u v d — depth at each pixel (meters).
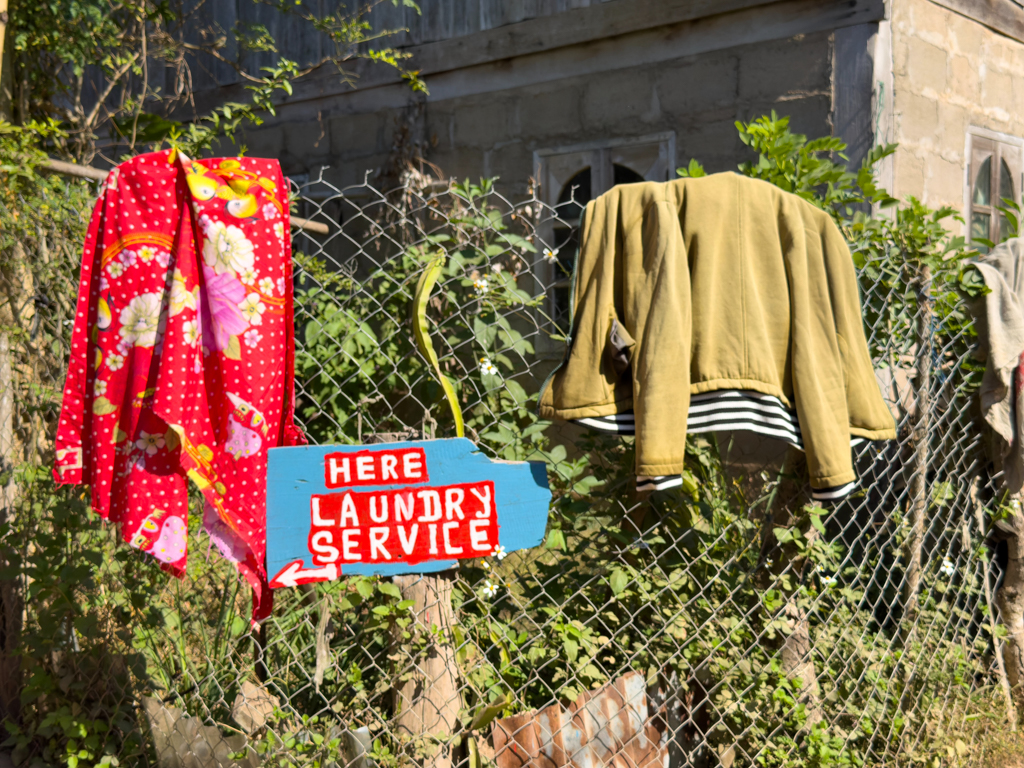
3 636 3.11
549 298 5.91
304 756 2.55
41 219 2.88
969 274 3.52
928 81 5.15
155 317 2.31
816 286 2.46
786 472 3.00
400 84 6.65
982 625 3.69
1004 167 6.03
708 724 2.90
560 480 2.93
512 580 3.11
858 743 3.04
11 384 3.04
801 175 3.17
